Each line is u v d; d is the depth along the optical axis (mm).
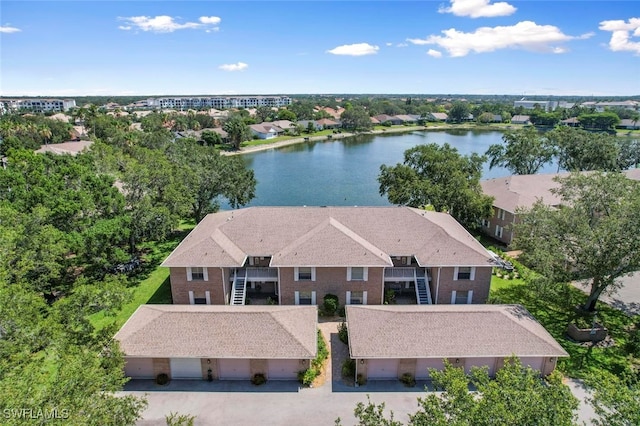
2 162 72250
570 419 15359
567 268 34906
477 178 54281
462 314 28484
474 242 38469
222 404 25047
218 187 54250
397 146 153250
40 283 31422
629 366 28141
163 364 27062
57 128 115438
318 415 24094
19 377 17078
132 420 19141
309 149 147500
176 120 167000
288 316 29266
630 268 31094
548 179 61844
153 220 42781
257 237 37969
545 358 26938
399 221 39938
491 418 14844
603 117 180500
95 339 23922
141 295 37875
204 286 34938
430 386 26719
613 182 34188
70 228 37812
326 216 40531
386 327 27812
